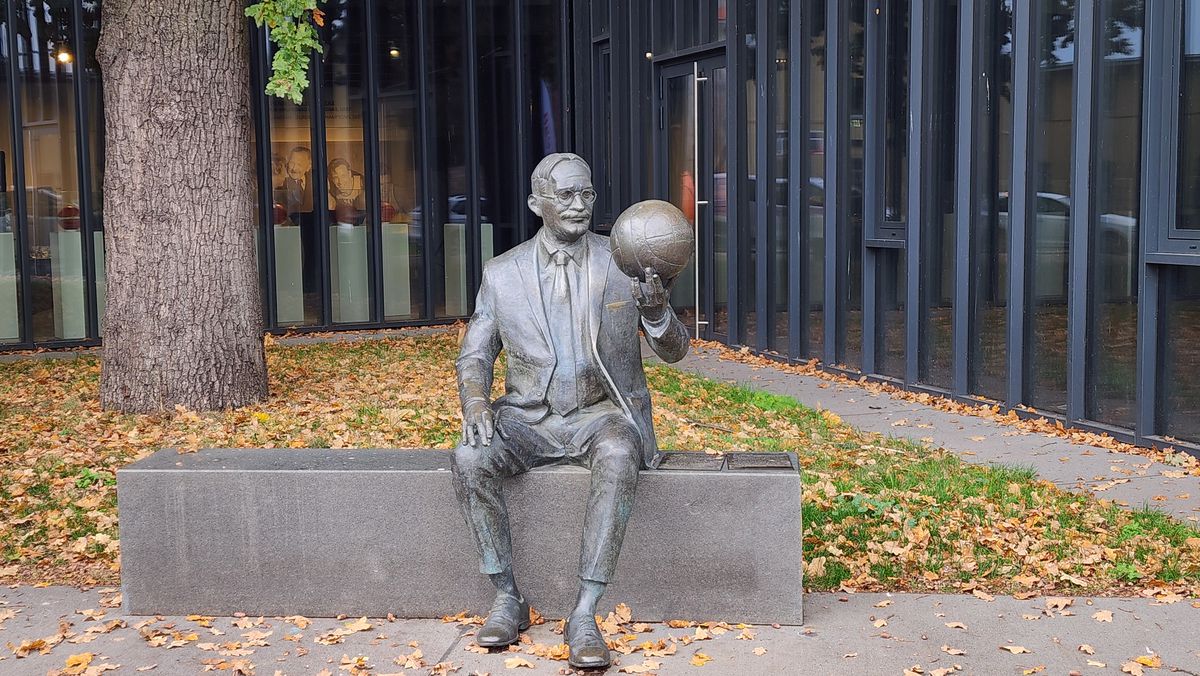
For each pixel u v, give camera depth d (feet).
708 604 16.85
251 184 34.32
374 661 15.76
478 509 16.06
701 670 15.29
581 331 16.72
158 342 32.71
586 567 15.58
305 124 54.95
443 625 17.01
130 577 17.56
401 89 56.34
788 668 15.35
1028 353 31.96
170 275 32.65
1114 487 24.18
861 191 38.68
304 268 55.57
